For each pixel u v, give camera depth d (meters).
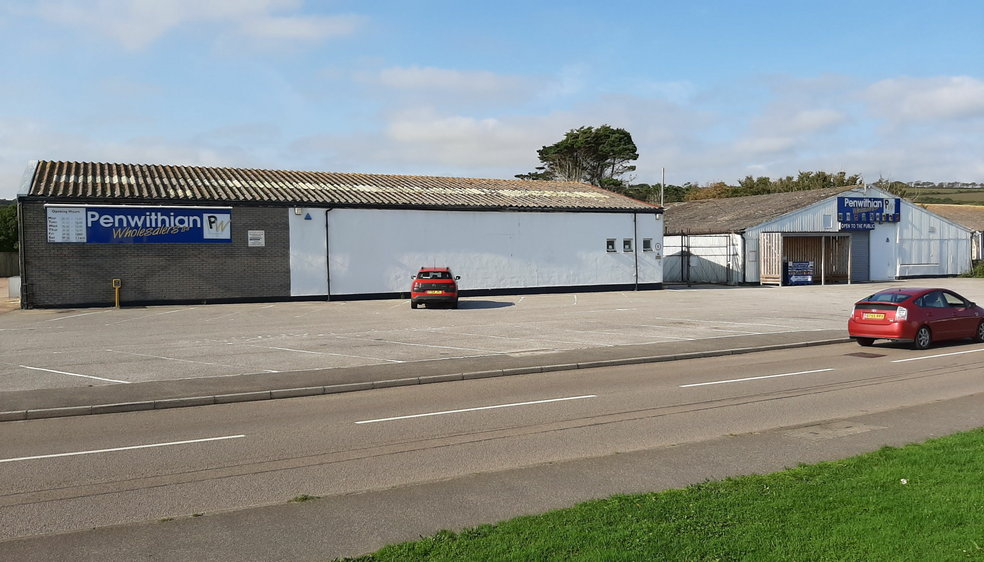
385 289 33.97
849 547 4.70
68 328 21.73
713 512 5.51
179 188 32.03
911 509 5.39
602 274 39.25
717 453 7.93
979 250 58.31
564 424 9.50
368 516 5.98
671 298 34.16
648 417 9.88
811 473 6.66
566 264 38.25
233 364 14.73
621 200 41.88
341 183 37.59
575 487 6.71
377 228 33.75
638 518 5.41
